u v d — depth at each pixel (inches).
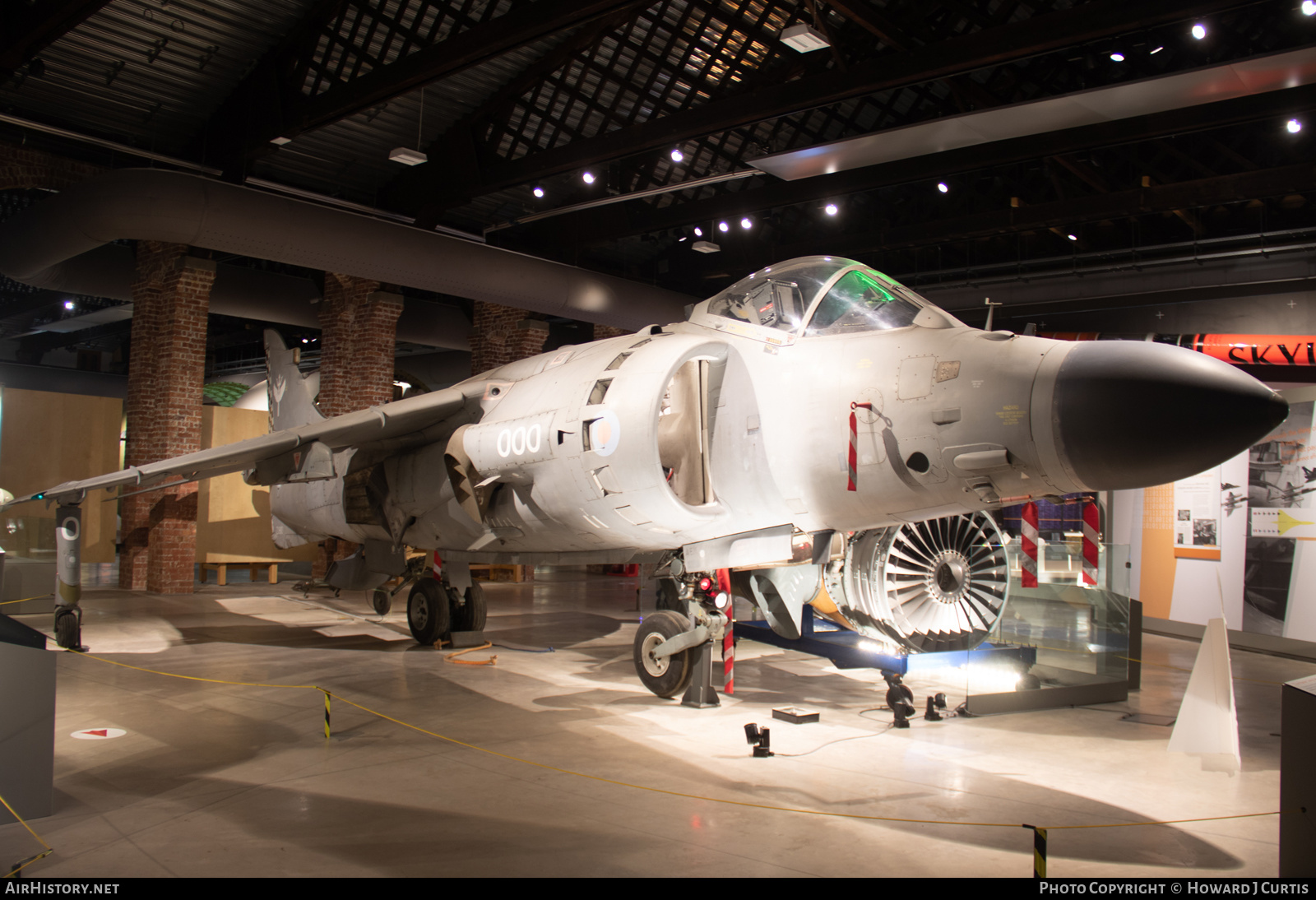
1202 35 350.0
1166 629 477.4
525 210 711.7
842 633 368.5
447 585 394.6
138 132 568.4
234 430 686.5
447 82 549.3
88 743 229.5
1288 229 570.9
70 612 360.5
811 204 701.9
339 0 474.0
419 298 848.9
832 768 216.5
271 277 744.3
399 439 375.6
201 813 176.7
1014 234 666.8
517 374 348.5
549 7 383.9
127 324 1090.7
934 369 222.4
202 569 661.9
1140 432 183.2
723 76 557.3
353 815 176.4
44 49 481.4
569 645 409.4
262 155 536.1
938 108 565.3
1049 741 246.8
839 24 496.4
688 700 285.4
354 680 318.7
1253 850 162.9
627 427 259.1
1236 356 525.7
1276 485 422.3
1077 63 489.7
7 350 1206.9
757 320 271.6
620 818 177.2
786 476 249.8
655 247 798.5
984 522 321.4
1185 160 557.0
